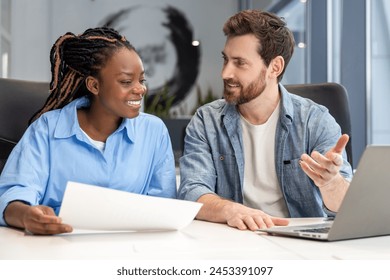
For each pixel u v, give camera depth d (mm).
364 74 4086
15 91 2189
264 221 1641
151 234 1522
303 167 1667
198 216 1844
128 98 1823
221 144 2199
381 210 1409
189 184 2029
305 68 5387
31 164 1794
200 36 8836
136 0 8664
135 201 1414
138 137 1964
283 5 6156
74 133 1859
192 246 1342
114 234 1521
